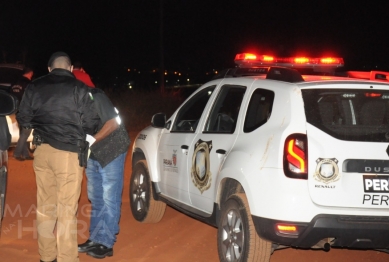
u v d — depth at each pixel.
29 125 5.24
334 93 4.97
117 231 6.09
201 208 5.90
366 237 4.72
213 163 5.58
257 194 4.81
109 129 5.38
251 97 5.40
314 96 4.90
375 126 4.90
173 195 6.53
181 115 6.81
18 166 10.91
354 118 5.25
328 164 4.65
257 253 4.96
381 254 6.52
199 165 5.86
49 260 5.41
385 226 4.71
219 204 5.51
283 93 4.98
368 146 4.73
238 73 6.13
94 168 6.00
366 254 6.52
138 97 21.12
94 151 5.73
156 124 6.70
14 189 9.07
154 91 22.20
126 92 21.16
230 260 5.27
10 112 4.77
